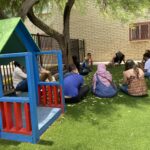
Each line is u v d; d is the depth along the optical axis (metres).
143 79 6.61
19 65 6.49
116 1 9.56
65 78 6.12
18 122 4.00
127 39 16.55
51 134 4.31
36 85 5.50
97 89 6.56
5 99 3.94
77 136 4.22
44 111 5.14
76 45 16.52
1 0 8.55
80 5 13.50
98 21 16.92
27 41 4.96
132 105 5.84
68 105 5.97
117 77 9.41
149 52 10.27
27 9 6.23
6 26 4.27
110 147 3.79
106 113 5.34
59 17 17.27
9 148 3.85
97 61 17.38
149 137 4.07
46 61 11.54
